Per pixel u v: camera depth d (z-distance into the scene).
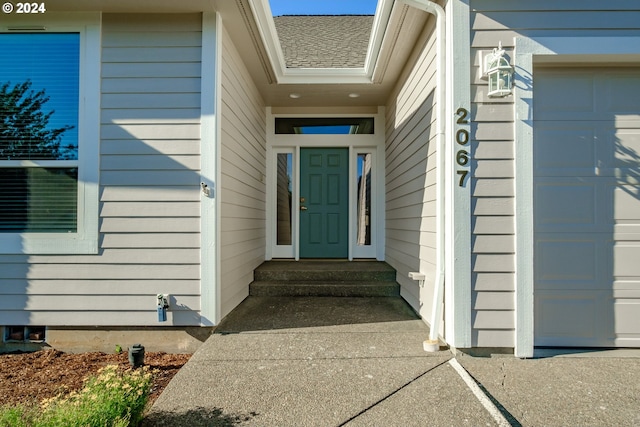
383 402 1.96
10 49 3.04
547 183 2.69
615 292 2.66
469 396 2.01
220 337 2.88
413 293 3.62
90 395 1.70
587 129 2.69
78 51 3.04
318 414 1.86
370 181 5.59
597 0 2.55
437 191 2.74
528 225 2.54
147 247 3.00
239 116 3.79
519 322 2.52
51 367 2.67
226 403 1.96
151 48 3.04
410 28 3.37
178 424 1.78
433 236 2.99
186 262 3.00
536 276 2.68
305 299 4.01
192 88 3.03
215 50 3.03
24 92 3.04
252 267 4.39
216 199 3.01
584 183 2.68
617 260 2.66
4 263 2.98
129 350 2.63
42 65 3.03
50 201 3.01
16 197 3.01
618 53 2.53
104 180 3.01
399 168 4.36
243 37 3.44
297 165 5.58
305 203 5.60
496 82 2.50
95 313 2.99
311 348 2.68
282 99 5.20
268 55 3.81
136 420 1.73
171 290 2.99
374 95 5.05
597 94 2.70
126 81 3.03
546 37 2.55
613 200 2.68
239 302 3.80
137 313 2.99
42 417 1.64
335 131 5.61
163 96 3.03
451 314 2.58
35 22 3.03
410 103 3.85
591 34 2.54
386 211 5.21
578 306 2.67
